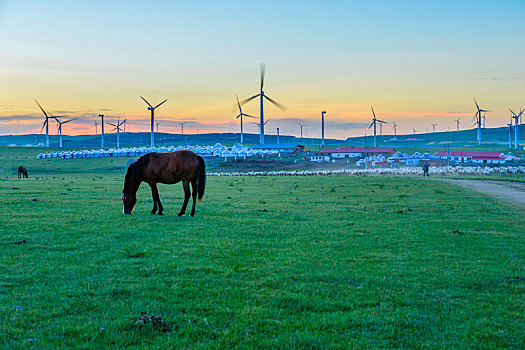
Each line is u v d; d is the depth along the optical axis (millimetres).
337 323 7383
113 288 8891
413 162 155000
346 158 166000
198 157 19812
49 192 30672
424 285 9531
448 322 7520
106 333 6820
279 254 12234
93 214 19453
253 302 8289
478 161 162000
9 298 8266
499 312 8008
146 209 21859
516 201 28953
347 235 15328
